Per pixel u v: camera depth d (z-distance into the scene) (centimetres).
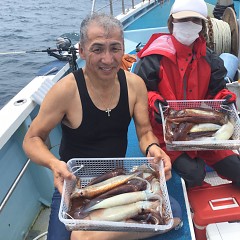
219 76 231
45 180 263
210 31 378
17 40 1293
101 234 169
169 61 221
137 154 250
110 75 166
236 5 624
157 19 637
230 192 215
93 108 176
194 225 198
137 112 195
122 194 152
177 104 223
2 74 924
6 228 220
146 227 140
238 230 184
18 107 253
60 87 173
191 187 220
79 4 2252
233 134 205
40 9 2100
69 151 194
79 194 158
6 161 233
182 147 195
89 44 159
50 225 181
